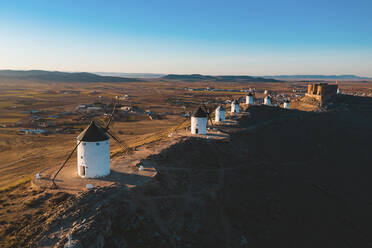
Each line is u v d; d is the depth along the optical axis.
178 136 59.97
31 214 25.16
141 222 27.38
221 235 30.25
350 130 91.19
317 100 124.12
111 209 26.53
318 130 87.62
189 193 35.91
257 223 34.22
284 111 106.88
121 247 24.03
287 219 36.94
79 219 24.22
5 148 72.56
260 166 51.81
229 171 46.06
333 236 36.16
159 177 36.25
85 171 34.25
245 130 73.94
